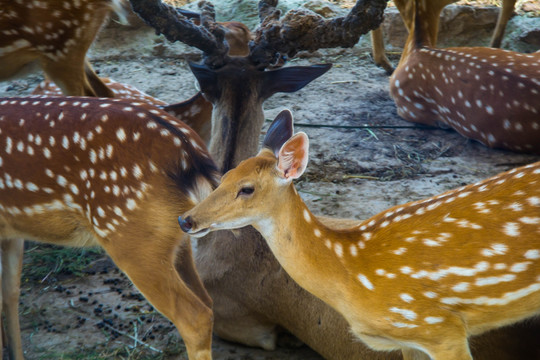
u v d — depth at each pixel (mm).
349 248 3289
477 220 3178
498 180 3318
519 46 9570
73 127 3807
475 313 3219
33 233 4047
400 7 8375
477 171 6555
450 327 3229
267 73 4727
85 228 3939
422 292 3182
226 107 4672
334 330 4055
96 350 4441
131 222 3705
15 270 4211
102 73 9469
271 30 4637
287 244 3229
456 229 3182
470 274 3133
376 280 3223
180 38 4586
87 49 6016
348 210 5898
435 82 7328
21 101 4027
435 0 7859
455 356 3270
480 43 9812
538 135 6680
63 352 4422
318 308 4113
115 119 3758
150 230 3699
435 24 7996
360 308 3291
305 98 8438
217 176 3779
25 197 3918
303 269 3264
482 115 6938
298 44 4703
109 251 3828
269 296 4312
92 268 5359
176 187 3670
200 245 4586
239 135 4656
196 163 3725
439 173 6531
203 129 5895
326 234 3287
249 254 4352
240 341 4539
